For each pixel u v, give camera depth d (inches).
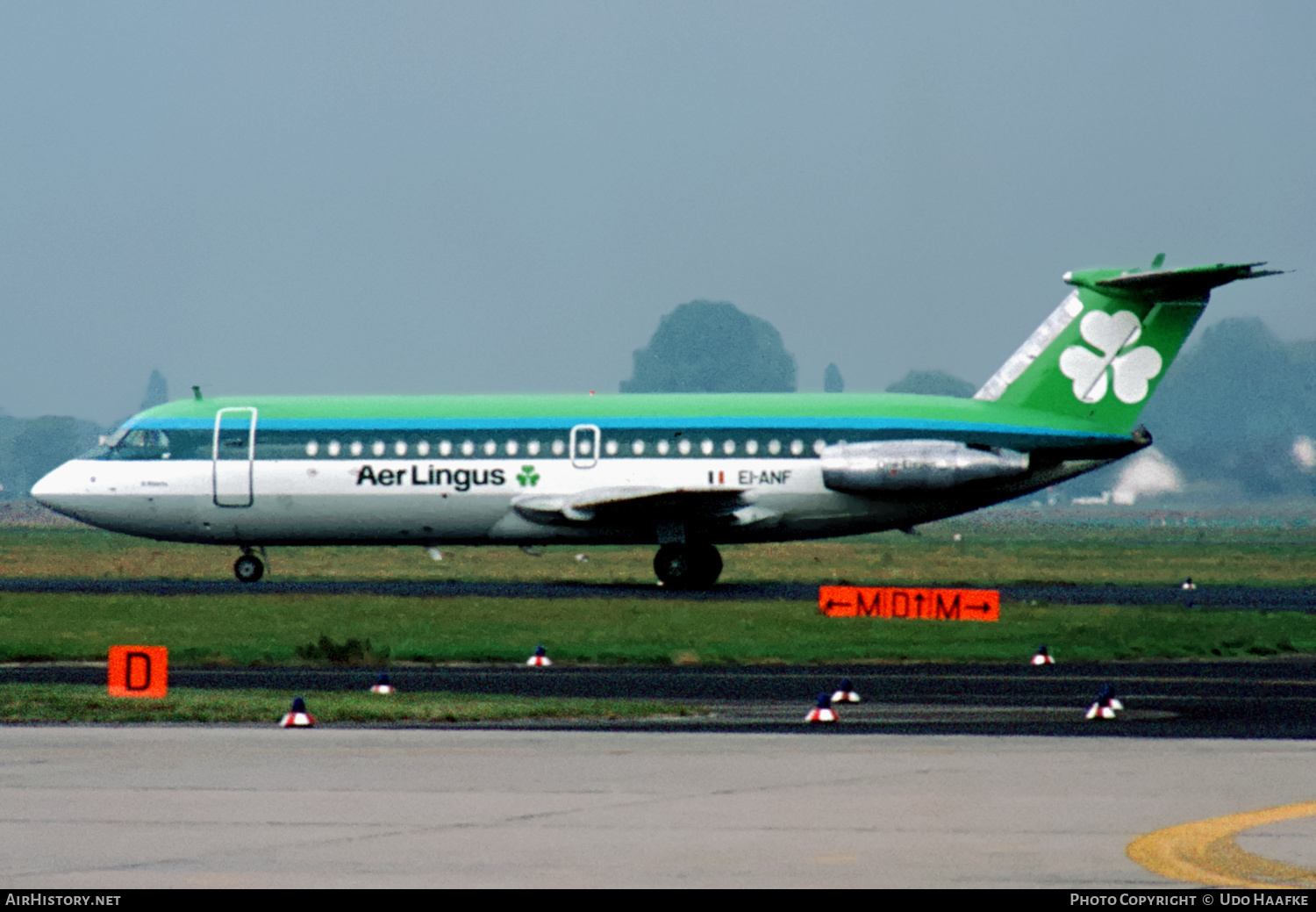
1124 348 6663.4
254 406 7111.2
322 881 1654.8
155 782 2262.6
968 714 3129.9
